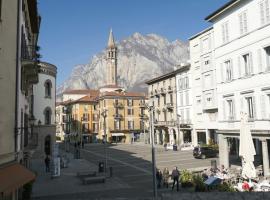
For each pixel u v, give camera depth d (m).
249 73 28.58
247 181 21.92
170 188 24.58
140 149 66.00
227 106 31.83
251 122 28.12
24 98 21.03
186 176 24.89
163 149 62.59
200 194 10.91
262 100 26.91
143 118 98.31
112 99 97.56
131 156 51.62
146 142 86.94
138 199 10.97
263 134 26.66
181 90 65.44
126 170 35.78
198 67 56.88
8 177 11.09
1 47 11.53
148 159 46.12
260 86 27.12
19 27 14.96
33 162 44.41
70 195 22.80
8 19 12.77
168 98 72.00
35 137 42.38
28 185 21.31
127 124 98.38
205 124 55.25
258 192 11.05
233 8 30.61
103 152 62.47
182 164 39.47
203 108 55.12
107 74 163.75
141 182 27.84
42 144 49.00
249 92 28.53
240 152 21.81
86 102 106.69
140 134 95.81
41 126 48.84
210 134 54.09
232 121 30.61
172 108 70.19
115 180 29.17
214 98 51.84
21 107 17.98
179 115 62.81
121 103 98.12
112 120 96.62
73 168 39.16
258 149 37.03
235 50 30.45
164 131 74.62
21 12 16.30
